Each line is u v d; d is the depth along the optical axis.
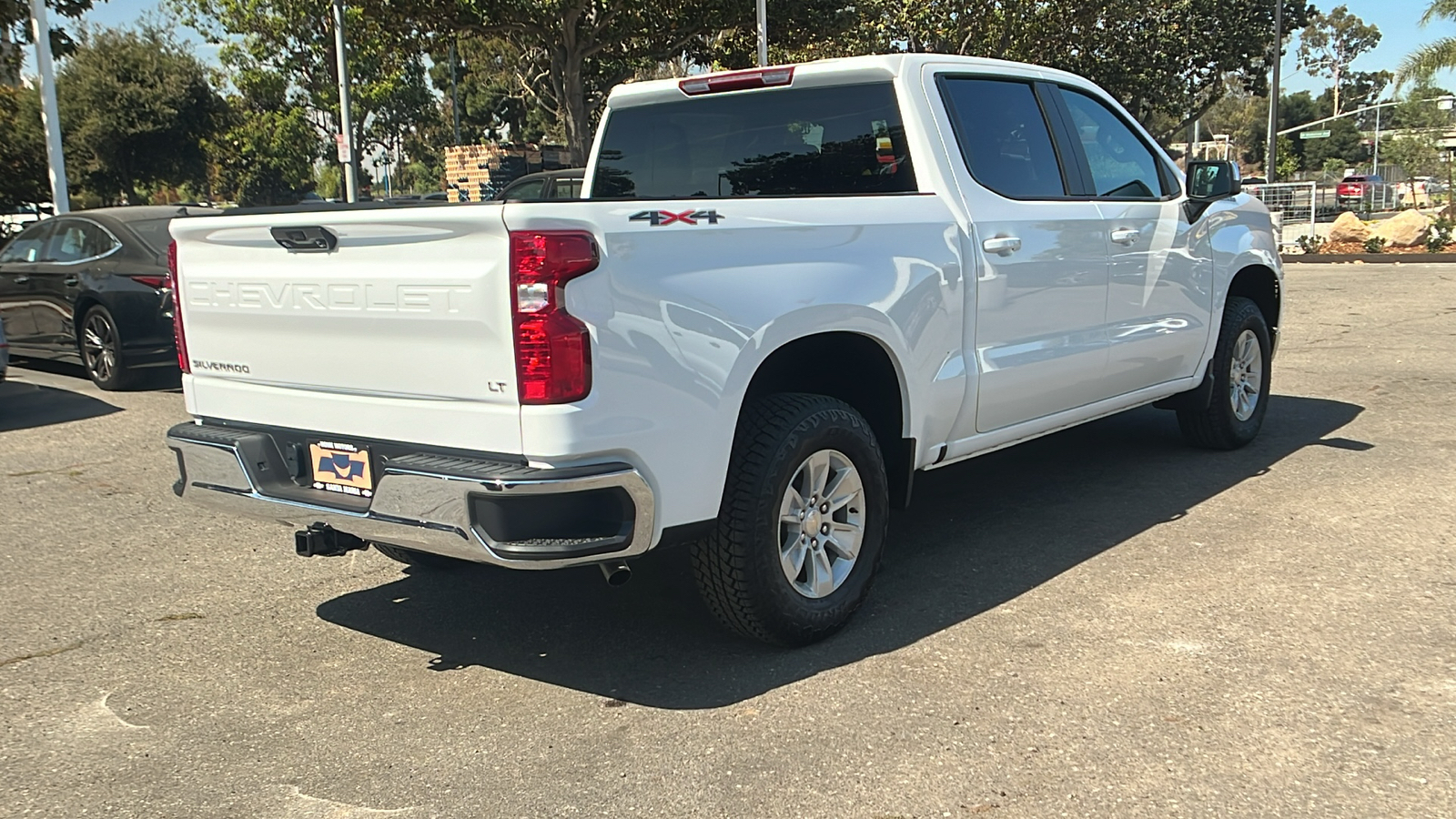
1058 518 5.27
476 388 3.20
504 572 4.86
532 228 3.03
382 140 52.66
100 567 5.05
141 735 3.39
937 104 4.48
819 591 3.87
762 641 3.81
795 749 3.15
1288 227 23.36
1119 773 2.94
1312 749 3.03
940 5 27.28
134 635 4.22
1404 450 6.24
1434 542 4.66
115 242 9.68
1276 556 4.57
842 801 2.87
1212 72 34.28
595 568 4.87
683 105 5.02
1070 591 4.29
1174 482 5.80
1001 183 4.66
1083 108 5.34
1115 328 5.24
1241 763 2.97
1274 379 8.62
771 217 3.62
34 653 4.06
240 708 3.57
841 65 4.52
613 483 3.15
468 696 3.61
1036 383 4.76
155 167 37.91
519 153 25.08
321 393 3.62
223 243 3.80
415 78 50.19
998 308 4.52
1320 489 5.54
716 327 3.41
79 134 34.72
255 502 3.75
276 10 37.16
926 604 4.23
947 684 3.52
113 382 9.63
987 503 5.58
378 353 3.41
